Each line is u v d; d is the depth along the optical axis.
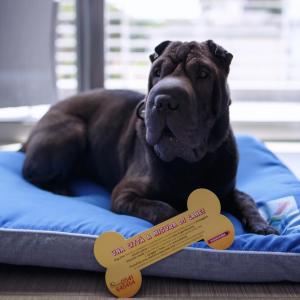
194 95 1.12
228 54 1.21
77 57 2.32
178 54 1.18
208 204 1.08
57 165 1.55
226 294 1.05
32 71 2.16
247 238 1.11
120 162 1.52
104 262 1.04
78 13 2.27
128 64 2.45
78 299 1.02
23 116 2.22
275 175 1.65
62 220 1.13
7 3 2.04
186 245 1.07
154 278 1.11
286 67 2.52
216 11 2.44
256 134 2.43
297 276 1.08
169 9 2.42
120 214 1.29
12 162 1.67
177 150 1.15
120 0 2.36
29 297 1.03
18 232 1.09
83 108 1.67
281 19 2.44
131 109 1.58
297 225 1.25
